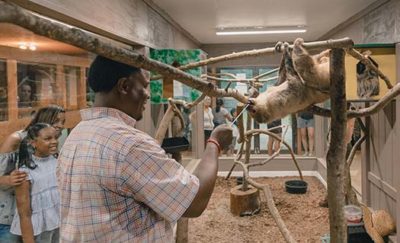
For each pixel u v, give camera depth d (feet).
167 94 11.14
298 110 4.65
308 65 4.30
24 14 1.91
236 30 20.29
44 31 2.06
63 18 7.08
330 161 4.57
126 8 10.37
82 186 3.21
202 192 3.40
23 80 6.39
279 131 20.34
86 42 2.35
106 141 3.19
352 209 11.81
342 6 14.57
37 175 6.33
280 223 8.19
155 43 13.74
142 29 12.02
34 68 6.64
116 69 3.45
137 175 3.13
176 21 17.49
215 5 14.33
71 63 7.52
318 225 13.42
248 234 12.85
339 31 19.65
